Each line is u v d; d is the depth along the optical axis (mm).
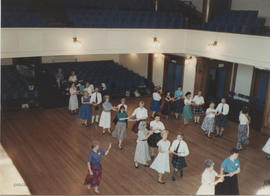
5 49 9172
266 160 8383
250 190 6859
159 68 15016
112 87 13914
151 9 15930
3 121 10477
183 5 14617
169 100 11203
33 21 10445
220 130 10406
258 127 10867
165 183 6953
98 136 9438
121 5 15391
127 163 7801
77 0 14359
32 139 9031
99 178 6316
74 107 11383
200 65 12500
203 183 5406
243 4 12383
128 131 9938
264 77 12125
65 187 6594
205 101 12820
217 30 10875
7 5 12977
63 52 10344
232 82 13594
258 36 9305
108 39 11062
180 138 6660
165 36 11953
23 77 14047
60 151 8305
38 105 12109
